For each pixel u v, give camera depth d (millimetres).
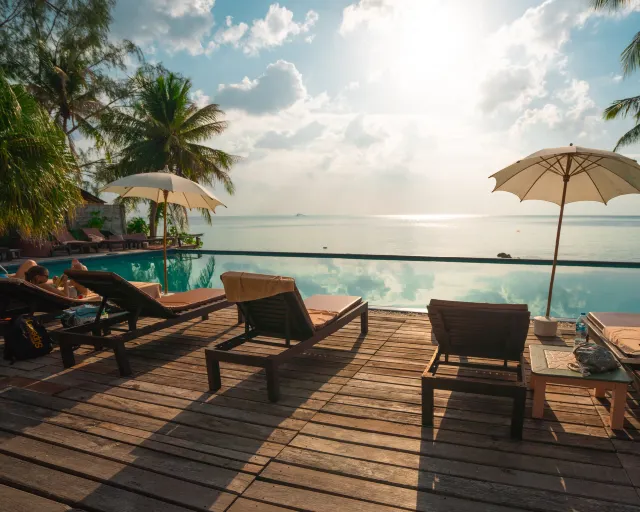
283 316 4109
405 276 13344
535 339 5363
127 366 4277
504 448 2852
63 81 20641
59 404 3631
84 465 2740
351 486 2480
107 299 4836
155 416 3391
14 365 4605
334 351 4938
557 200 5480
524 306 3082
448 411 3398
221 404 3594
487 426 3148
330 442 2967
